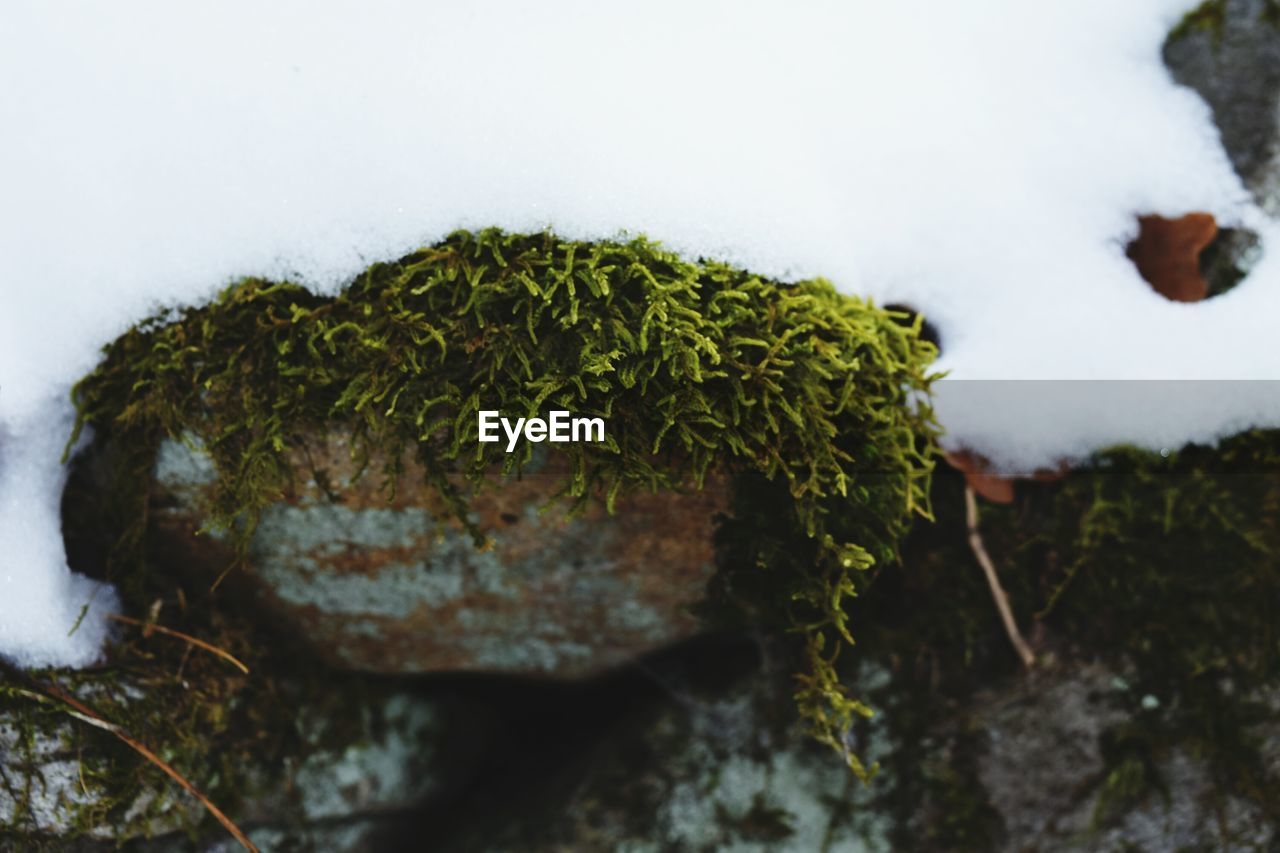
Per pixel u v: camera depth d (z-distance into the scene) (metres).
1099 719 0.38
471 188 0.34
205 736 0.38
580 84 0.35
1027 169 0.38
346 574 0.37
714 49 0.35
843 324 0.34
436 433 0.34
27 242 0.35
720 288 0.34
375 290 0.34
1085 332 0.37
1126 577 0.38
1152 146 0.38
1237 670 0.38
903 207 0.37
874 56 0.38
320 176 0.34
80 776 0.35
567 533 0.37
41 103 0.35
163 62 0.35
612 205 0.34
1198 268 0.38
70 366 0.35
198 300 0.35
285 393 0.34
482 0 0.35
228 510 0.35
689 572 0.38
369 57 0.34
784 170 0.35
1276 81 0.38
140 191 0.35
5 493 0.35
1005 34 0.38
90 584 0.36
